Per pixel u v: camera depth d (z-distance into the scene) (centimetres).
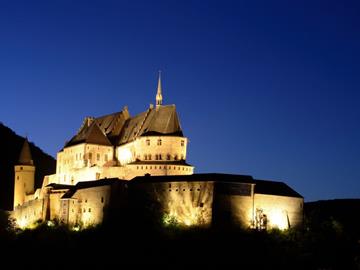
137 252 16088
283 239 16775
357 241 17588
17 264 16138
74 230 17625
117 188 17688
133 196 17862
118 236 16750
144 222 17262
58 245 16812
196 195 17050
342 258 16762
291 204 17562
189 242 16300
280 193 17525
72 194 18462
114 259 15925
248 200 17012
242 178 17362
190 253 15950
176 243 16300
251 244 16238
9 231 18575
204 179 17088
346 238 17688
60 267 15950
